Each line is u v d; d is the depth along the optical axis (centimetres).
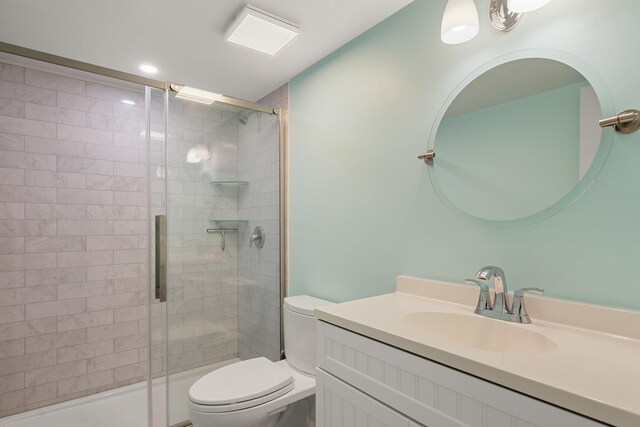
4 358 205
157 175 201
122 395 230
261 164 234
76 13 158
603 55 98
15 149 210
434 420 81
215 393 148
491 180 122
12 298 208
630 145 93
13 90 210
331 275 194
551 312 104
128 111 249
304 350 178
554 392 62
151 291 195
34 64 213
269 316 237
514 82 117
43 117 219
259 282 236
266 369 172
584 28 101
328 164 197
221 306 224
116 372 239
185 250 210
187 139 210
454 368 78
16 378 208
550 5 109
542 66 110
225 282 226
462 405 76
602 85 98
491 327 108
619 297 94
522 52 115
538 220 110
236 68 215
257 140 233
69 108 228
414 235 149
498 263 120
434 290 135
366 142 173
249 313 233
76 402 219
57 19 162
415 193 148
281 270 235
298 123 223
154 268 202
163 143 202
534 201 111
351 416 104
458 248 132
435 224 140
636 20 92
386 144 162
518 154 115
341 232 188
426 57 145
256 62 207
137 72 220
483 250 124
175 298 205
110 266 239
